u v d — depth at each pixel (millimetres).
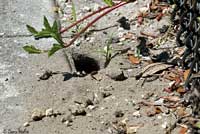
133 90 4297
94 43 4848
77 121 4051
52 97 4277
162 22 4984
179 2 4297
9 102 4270
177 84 4297
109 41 4770
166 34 4816
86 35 4930
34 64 4645
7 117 4141
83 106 4172
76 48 4805
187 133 3875
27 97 4301
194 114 3982
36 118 4090
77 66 4777
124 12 5164
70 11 5254
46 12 5301
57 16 5211
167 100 4172
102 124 4016
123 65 4559
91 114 4105
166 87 4293
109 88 4328
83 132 3959
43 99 4266
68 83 4398
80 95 4266
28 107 4207
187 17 4160
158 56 4605
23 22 5188
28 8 5367
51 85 4395
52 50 4496
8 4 5418
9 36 4996
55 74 4512
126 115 4078
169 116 4039
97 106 4168
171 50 4652
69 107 4168
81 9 5262
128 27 4984
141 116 4059
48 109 4156
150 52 4668
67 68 4590
